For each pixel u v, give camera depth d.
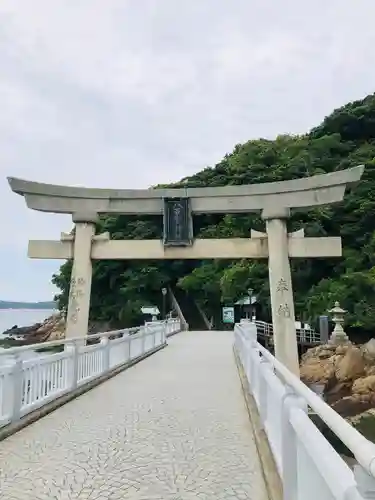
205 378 11.60
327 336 29.62
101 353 11.35
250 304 38.12
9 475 4.59
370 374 23.80
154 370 13.22
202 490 4.18
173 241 15.93
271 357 5.41
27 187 15.84
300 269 39.91
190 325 47.34
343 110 57.53
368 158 47.41
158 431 6.31
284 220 15.93
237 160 55.72
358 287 32.62
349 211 41.09
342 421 2.10
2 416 6.24
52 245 16.23
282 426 3.70
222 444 5.67
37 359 7.59
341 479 1.90
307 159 49.16
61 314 50.25
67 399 8.51
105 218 48.31
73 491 4.16
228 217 47.53
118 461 5.01
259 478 4.49
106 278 46.75
